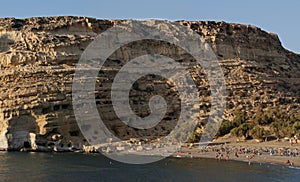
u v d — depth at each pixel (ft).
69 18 468.34
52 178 231.30
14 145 353.10
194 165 276.00
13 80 386.73
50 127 358.43
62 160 296.71
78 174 242.99
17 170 254.27
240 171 252.21
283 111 424.46
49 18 463.42
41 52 416.05
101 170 257.14
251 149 331.16
